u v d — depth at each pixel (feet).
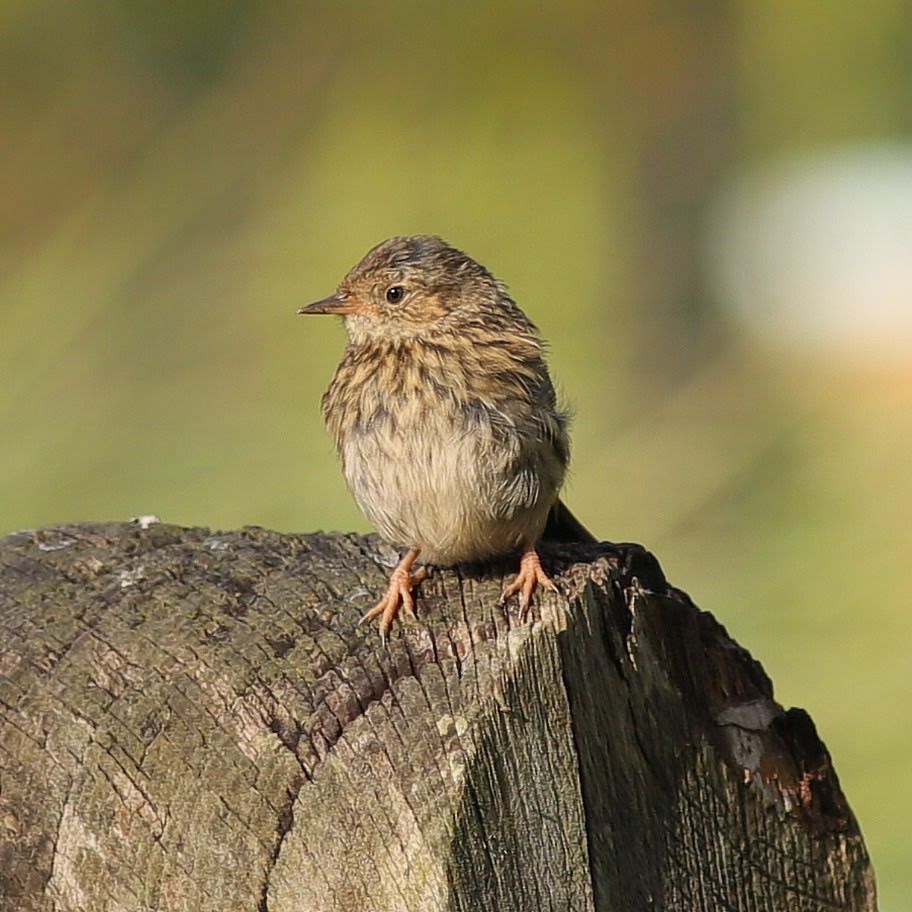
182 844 18.07
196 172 46.65
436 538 24.22
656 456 47.88
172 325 41.19
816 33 63.41
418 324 25.32
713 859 20.89
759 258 63.82
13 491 36.22
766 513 45.11
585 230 53.42
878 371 57.72
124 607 20.06
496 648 19.20
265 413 39.06
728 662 21.52
